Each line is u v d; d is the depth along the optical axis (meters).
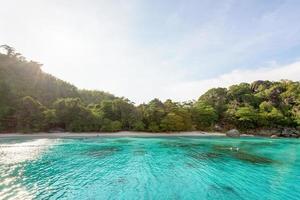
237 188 13.66
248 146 36.53
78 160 22.06
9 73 69.44
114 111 67.00
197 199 11.66
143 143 39.12
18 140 38.78
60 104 58.34
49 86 79.44
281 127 73.88
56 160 21.80
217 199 11.73
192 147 34.03
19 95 60.38
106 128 59.94
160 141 43.38
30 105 53.47
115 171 17.77
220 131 72.75
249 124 75.06
